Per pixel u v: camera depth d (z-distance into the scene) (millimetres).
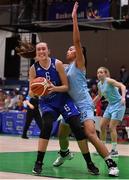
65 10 15211
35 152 7926
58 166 6168
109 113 7773
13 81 16734
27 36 17359
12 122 13898
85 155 5547
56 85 5551
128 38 16422
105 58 16812
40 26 16203
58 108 5570
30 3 15828
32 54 10375
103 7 14602
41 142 5418
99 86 7793
